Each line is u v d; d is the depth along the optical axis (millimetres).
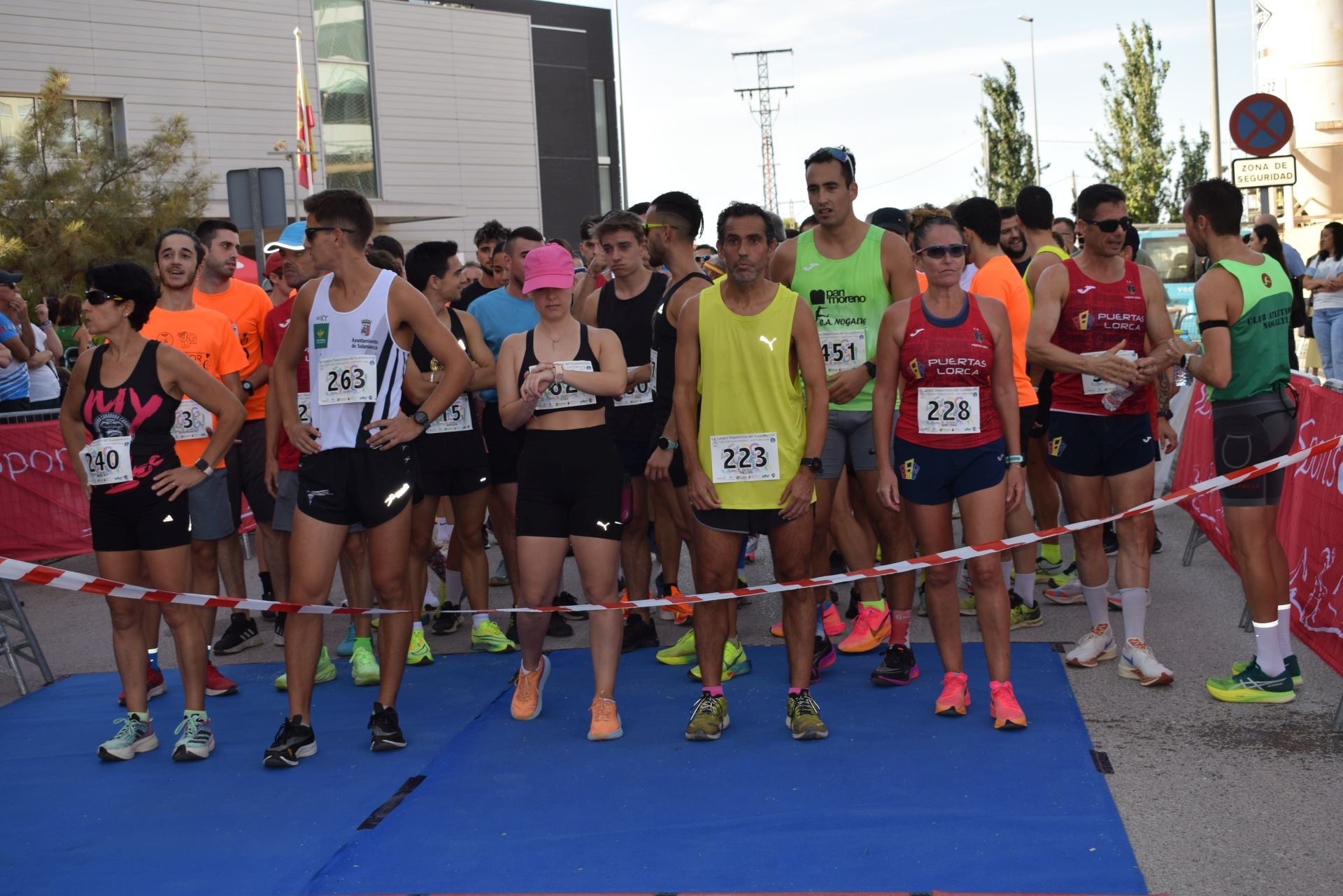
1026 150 42469
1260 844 3586
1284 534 6027
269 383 6363
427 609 7105
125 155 19250
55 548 8891
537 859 3703
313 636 4762
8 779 4734
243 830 4094
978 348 4605
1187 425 8812
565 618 7039
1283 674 4848
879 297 5387
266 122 25297
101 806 4395
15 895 3682
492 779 4441
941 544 4762
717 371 4656
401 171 28000
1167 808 3875
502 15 29422
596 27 36781
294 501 6109
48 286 17297
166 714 5566
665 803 4109
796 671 4770
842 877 3463
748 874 3516
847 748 4555
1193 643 5719
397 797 4320
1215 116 23359
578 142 35469
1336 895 3271
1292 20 19484
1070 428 5219
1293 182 9625
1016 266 7715
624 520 4895
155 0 23750
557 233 35125
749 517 4680
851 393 5312
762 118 77062
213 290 6660
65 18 22797
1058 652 5688
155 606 5848
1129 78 35812
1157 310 5152
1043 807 3898
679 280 5820
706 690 4820
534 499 4914
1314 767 4148
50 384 10312
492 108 29422
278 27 25422
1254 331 4766
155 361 4801
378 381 4684
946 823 3803
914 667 5363
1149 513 5168
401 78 27891
